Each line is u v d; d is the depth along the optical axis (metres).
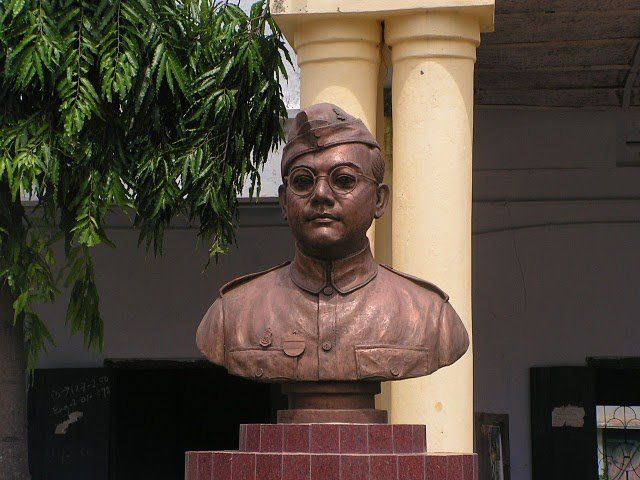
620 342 10.33
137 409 11.26
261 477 4.70
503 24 8.88
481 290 10.49
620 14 8.65
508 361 10.41
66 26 7.06
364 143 4.89
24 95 7.30
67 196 7.47
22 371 7.59
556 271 10.45
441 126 6.95
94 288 7.61
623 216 10.43
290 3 7.12
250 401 11.47
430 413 6.68
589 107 10.45
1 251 7.32
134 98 7.20
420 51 7.00
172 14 7.40
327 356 4.82
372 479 4.64
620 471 10.55
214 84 7.45
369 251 5.02
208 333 5.07
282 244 10.60
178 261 10.72
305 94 7.19
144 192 7.50
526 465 10.30
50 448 10.47
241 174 7.64
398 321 4.89
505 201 10.52
